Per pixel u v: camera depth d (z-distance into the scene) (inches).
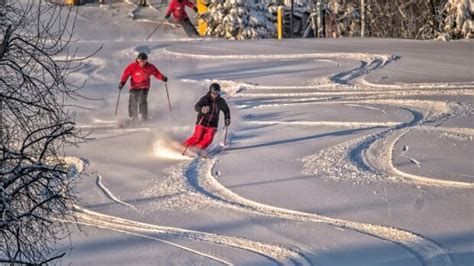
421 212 778.8
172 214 820.6
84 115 1358.3
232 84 1573.6
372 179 893.8
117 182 948.6
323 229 749.9
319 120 1205.1
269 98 1424.7
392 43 2039.9
